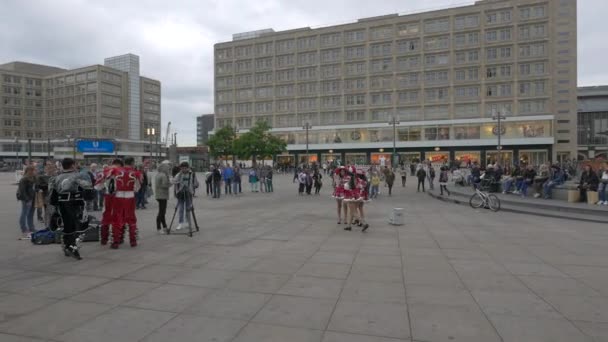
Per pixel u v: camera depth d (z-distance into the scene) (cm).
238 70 8569
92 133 10544
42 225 1087
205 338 386
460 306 472
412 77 7244
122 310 457
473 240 891
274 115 8238
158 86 12588
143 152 11206
